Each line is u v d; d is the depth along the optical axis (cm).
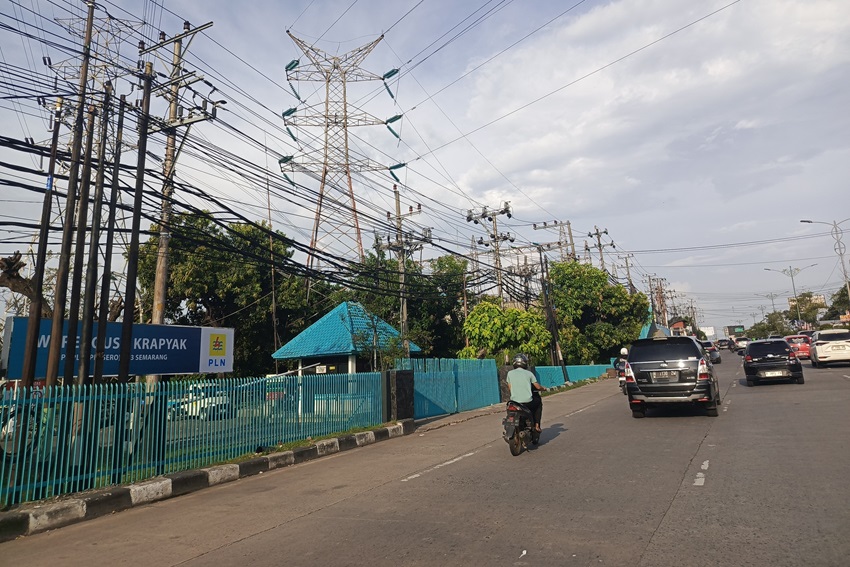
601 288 4625
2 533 663
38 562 568
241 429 1110
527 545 517
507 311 3003
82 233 960
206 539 612
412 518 632
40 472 771
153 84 1254
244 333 2983
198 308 2989
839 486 655
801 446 905
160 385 954
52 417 793
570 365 4094
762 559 456
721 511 588
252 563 520
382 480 871
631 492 688
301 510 714
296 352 2300
